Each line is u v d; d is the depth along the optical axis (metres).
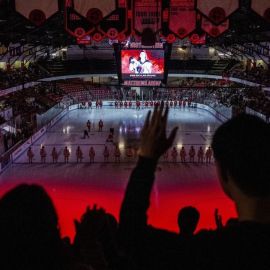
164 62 41.31
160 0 20.91
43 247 1.63
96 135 45.94
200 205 24.48
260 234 1.59
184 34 21.02
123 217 1.86
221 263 1.58
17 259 1.60
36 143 42.19
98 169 32.72
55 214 1.72
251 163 1.66
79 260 2.00
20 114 44.34
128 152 35.75
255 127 1.72
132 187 1.89
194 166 33.47
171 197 25.98
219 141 1.74
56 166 33.69
